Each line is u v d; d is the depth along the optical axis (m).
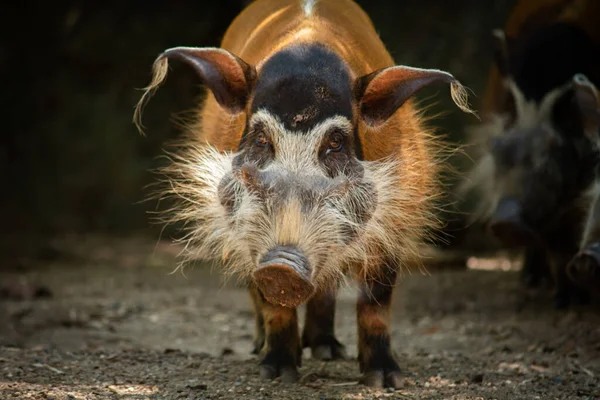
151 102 63.03
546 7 34.38
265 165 18.73
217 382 20.56
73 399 18.11
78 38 64.12
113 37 64.19
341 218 18.34
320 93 18.77
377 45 23.09
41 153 62.97
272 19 22.78
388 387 20.39
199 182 22.02
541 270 37.56
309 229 17.78
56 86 64.19
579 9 33.62
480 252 50.59
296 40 20.16
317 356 24.33
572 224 31.64
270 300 17.80
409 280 40.03
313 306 24.66
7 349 23.81
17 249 51.06
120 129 62.97
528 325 29.45
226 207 19.81
